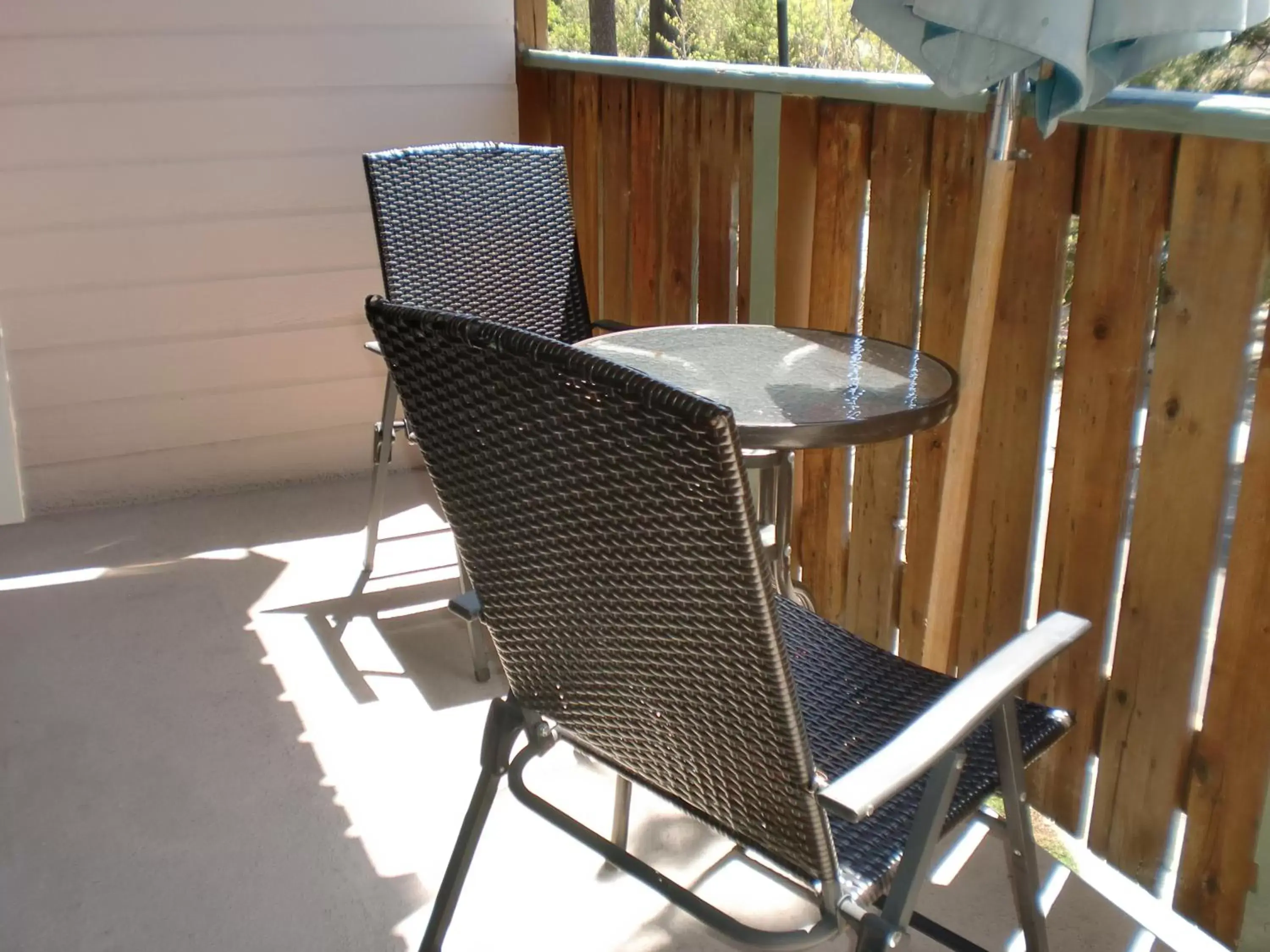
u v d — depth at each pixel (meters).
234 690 2.59
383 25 3.44
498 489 1.27
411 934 1.89
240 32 3.31
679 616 1.18
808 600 2.29
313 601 3.00
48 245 3.31
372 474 3.88
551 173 2.88
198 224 3.43
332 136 3.49
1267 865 1.71
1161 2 1.46
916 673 1.68
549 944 1.86
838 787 1.10
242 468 3.72
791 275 2.47
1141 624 1.82
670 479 1.06
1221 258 1.58
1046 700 2.04
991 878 2.01
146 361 3.51
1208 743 1.75
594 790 2.25
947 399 1.76
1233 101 1.53
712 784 1.34
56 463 3.51
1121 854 1.95
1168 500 1.74
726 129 2.63
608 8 3.72
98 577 3.12
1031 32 1.51
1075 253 1.81
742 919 1.91
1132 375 1.77
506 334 1.11
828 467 2.52
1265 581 1.62
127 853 2.08
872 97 2.13
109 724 2.46
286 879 2.02
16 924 1.91
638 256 3.14
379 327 1.27
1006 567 2.08
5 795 2.23
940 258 2.08
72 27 3.16
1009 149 1.72
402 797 2.23
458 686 2.61
